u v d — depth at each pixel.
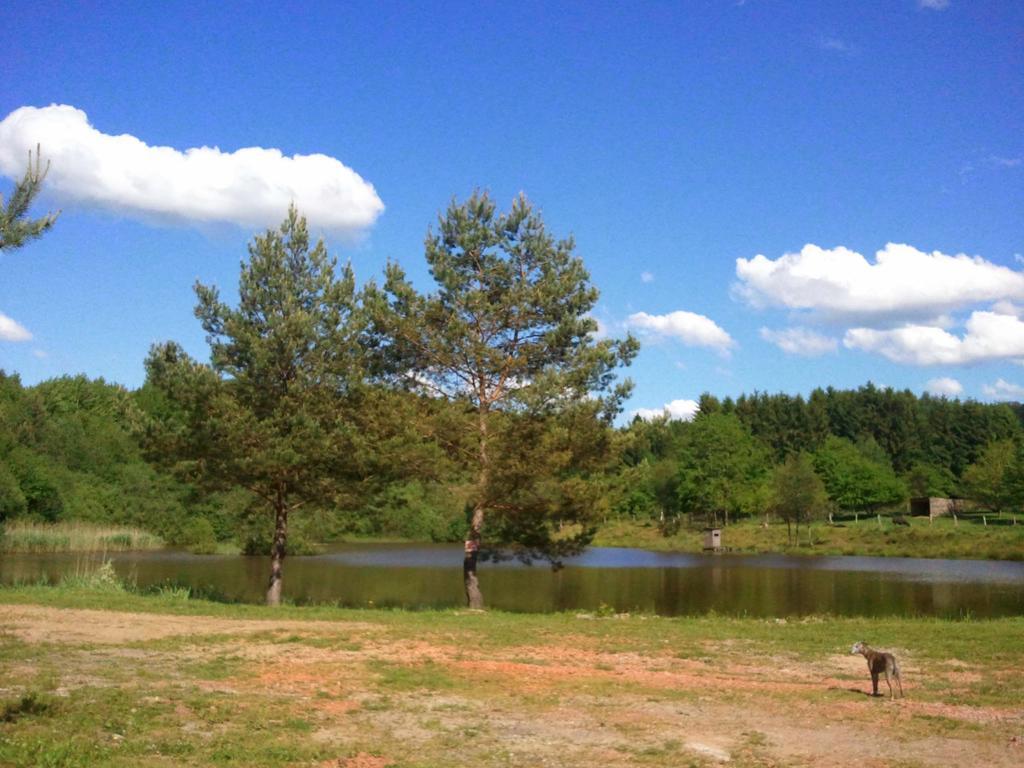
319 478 26.61
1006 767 8.94
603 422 26.73
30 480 59.38
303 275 26.78
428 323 27.34
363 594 34.69
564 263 28.11
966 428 118.12
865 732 10.34
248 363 25.58
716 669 14.91
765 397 124.69
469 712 11.18
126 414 26.73
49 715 9.95
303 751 9.10
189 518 60.00
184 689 11.80
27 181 9.39
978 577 45.72
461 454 27.25
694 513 88.38
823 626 21.03
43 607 21.06
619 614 25.33
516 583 41.53
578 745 9.67
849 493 84.94
